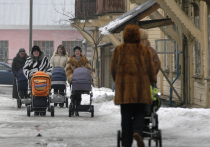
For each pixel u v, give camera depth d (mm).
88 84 29797
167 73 44938
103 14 59188
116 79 14688
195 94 34938
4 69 72438
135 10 35500
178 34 37219
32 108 30859
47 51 111562
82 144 17500
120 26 35969
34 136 20500
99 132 22109
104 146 16875
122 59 14617
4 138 19531
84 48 107562
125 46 14758
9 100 45875
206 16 31234
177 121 24250
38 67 32031
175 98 40719
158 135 15117
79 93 30516
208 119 23828
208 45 31234
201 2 32031
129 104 14758
